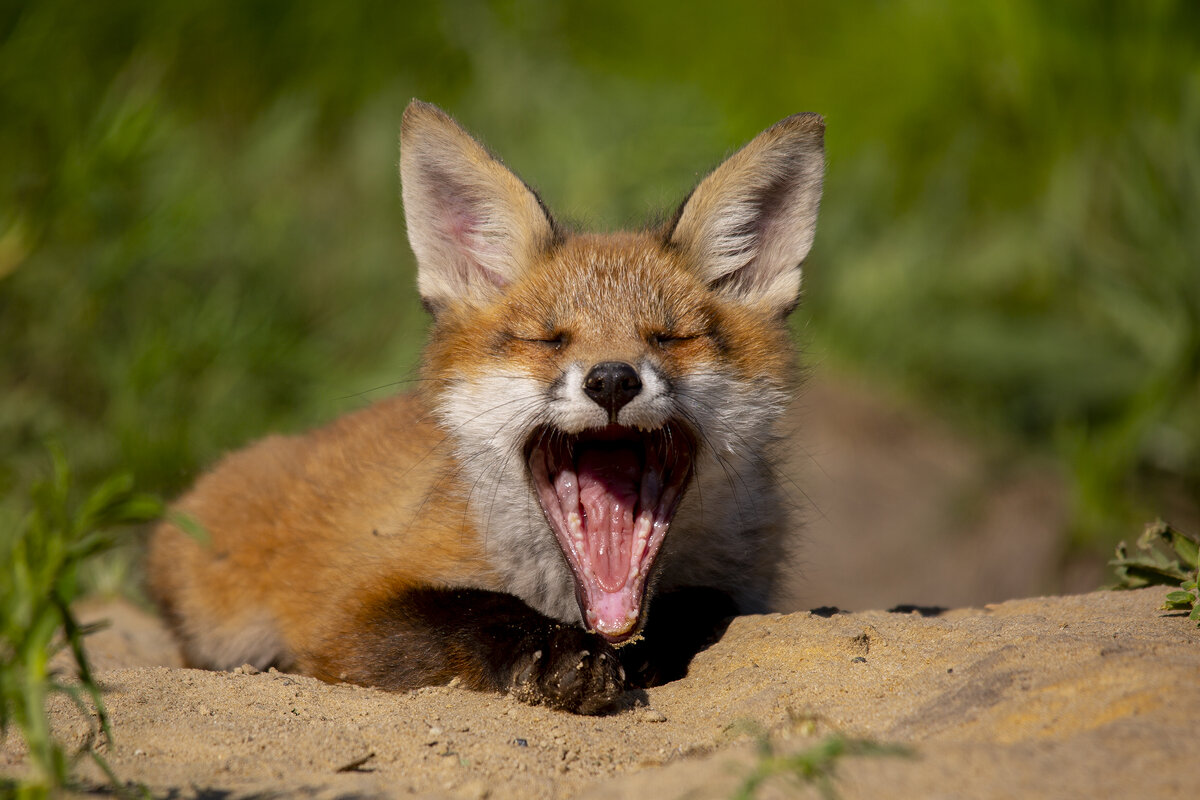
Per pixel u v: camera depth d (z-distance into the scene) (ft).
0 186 49.83
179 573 35.06
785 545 33.17
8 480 45.96
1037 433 63.46
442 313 31.63
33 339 49.88
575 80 73.77
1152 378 54.19
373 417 35.65
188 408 50.44
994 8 68.85
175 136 55.11
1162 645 20.77
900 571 59.21
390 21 70.28
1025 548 58.85
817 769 15.46
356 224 63.87
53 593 15.93
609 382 26.84
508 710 23.07
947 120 73.31
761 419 30.42
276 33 65.62
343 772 19.19
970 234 72.49
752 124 79.05
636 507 29.91
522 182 31.71
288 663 31.81
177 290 53.62
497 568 29.86
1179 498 54.03
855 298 74.28
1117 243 60.64
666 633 27.76
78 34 57.06
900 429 68.54
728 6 86.69
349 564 30.14
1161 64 59.93
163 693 23.52
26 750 19.74
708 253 32.40
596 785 18.52
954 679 21.15
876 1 80.43
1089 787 15.14
